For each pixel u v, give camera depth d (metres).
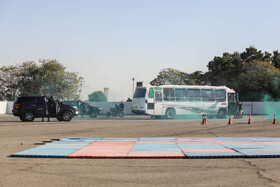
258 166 8.59
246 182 6.78
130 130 20.39
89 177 7.24
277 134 18.05
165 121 30.50
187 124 26.05
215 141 14.12
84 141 13.91
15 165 8.62
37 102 28.72
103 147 11.97
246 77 68.56
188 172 7.82
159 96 35.25
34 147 12.29
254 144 12.91
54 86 71.69
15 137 15.98
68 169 8.14
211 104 37.22
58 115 29.11
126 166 8.58
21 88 75.56
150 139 14.76
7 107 59.41
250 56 80.62
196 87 36.84
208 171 7.95
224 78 73.25
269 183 6.69
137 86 35.97
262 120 32.72
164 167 8.45
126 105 58.38
